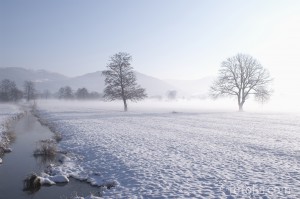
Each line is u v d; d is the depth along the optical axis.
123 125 31.05
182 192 10.40
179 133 24.72
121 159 15.29
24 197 10.91
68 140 21.67
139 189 10.99
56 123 33.88
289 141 20.56
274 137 22.56
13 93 127.75
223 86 62.62
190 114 50.28
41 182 12.29
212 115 47.88
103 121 35.69
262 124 32.97
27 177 12.21
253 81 60.22
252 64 60.75
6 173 13.87
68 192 11.43
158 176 12.38
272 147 18.11
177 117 42.97
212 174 12.41
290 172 12.48
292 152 16.56
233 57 61.75
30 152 18.44
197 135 23.55
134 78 58.94
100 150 17.73
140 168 13.57
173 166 13.80
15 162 15.93
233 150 17.34
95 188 11.90
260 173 12.41
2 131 24.70
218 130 26.95
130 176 12.62
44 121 37.62
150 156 15.87
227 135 23.59
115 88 58.97
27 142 22.23
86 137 22.55
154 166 13.86
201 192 10.34
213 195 9.99
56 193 11.34
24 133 27.48
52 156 17.28
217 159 15.07
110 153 16.77
